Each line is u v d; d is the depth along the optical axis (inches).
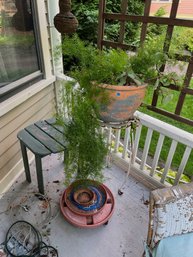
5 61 59.0
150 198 39.8
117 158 72.7
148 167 71.2
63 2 56.1
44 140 55.4
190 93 48.1
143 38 51.4
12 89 59.9
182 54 43.2
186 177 70.3
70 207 53.2
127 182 69.0
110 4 108.2
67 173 49.9
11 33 59.0
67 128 43.9
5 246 50.3
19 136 56.7
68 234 53.8
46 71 74.0
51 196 63.4
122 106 39.8
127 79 39.1
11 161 65.9
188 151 51.7
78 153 45.7
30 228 54.3
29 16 62.9
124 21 53.3
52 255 49.4
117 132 68.4
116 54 39.9
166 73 42.7
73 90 40.2
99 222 52.3
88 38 127.6
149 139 60.4
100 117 42.9
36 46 68.4
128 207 61.1
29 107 69.3
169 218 37.1
